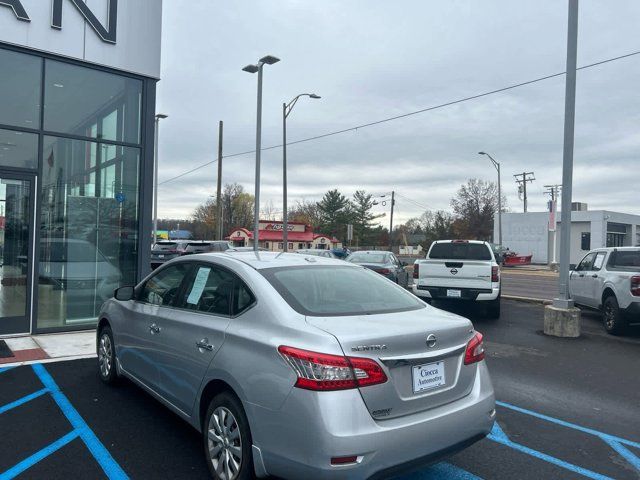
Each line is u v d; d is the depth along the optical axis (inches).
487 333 390.3
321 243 2753.4
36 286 332.2
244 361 132.4
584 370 283.9
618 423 202.1
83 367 259.1
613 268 407.5
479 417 139.2
